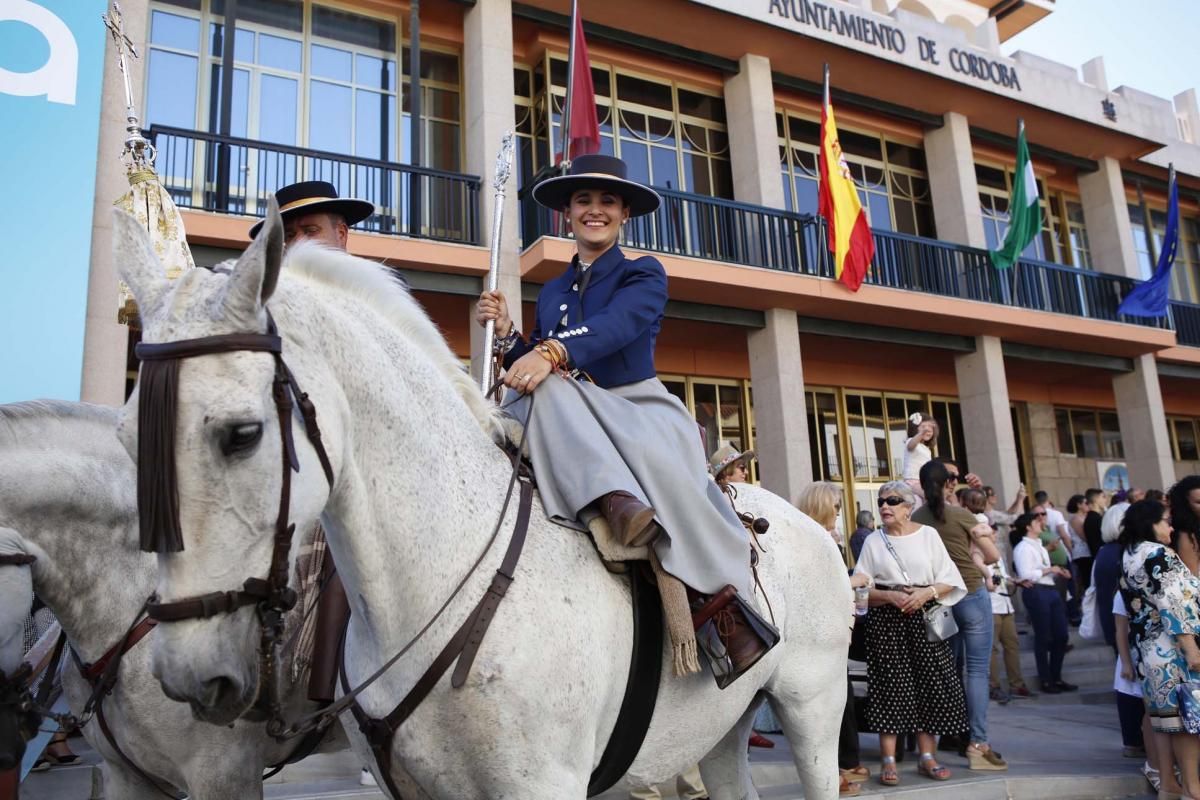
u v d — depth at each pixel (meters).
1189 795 4.80
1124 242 15.75
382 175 10.02
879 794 5.09
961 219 13.87
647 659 2.12
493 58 10.68
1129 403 15.46
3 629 2.19
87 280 7.10
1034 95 14.22
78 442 2.51
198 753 2.38
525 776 1.84
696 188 12.57
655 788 4.85
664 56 12.32
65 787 4.70
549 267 9.89
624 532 1.98
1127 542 5.11
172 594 1.47
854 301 11.65
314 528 2.52
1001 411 13.30
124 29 8.65
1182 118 18.50
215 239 8.63
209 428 1.48
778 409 11.55
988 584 6.48
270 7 10.40
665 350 12.82
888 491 5.64
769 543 2.78
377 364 1.92
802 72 13.03
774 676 2.79
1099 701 8.35
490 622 1.88
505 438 2.28
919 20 13.30
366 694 1.95
